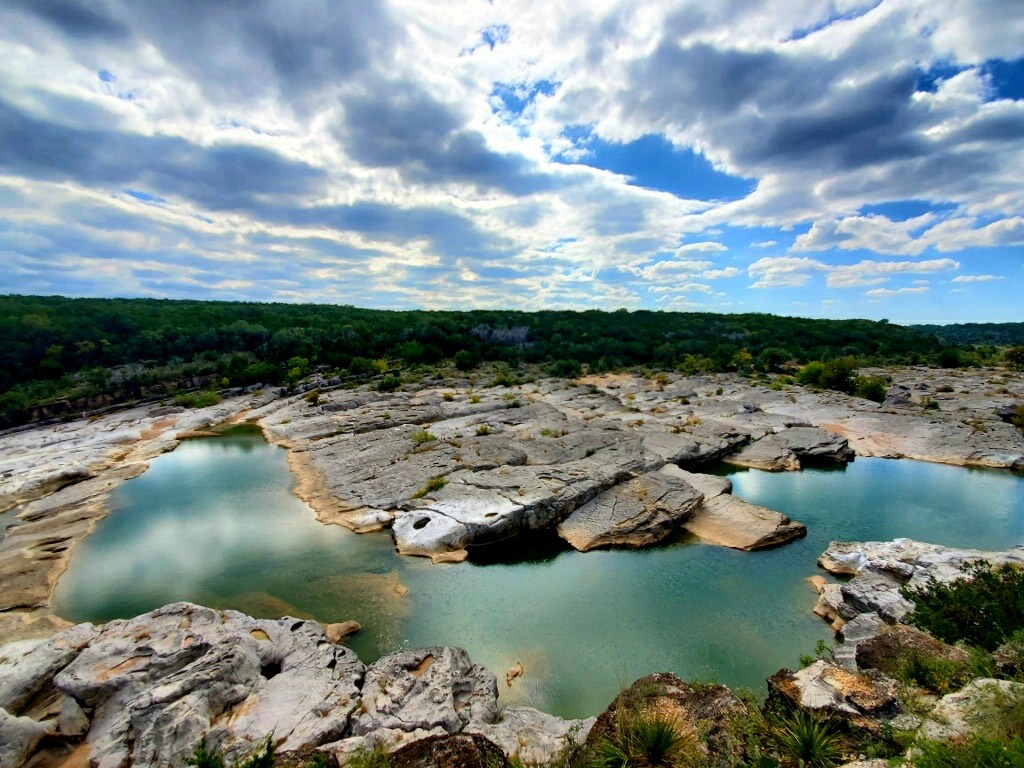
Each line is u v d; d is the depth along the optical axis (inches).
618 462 1519.4
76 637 703.7
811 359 3959.2
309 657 701.9
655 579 1018.1
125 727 565.9
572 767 406.3
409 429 2021.4
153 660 655.8
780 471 1680.6
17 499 1515.7
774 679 448.5
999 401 2256.4
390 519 1288.1
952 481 1576.0
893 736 345.4
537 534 1227.9
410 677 663.1
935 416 2106.3
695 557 1107.9
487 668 775.7
